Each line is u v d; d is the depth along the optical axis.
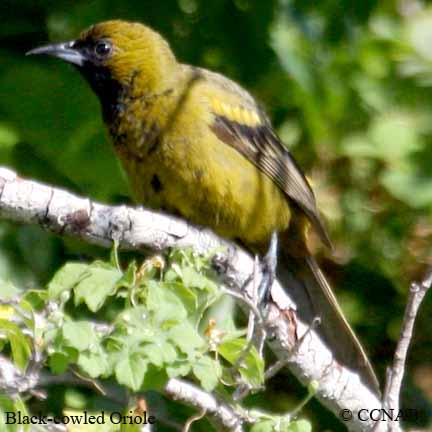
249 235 11.36
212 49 12.93
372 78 13.95
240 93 11.62
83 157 11.85
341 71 13.62
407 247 14.08
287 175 11.50
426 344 14.43
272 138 11.54
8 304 7.08
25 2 12.50
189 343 6.95
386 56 14.16
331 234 13.85
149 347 6.87
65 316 7.05
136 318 6.98
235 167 11.10
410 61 14.17
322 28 12.96
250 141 11.27
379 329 14.43
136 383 6.78
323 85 13.20
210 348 7.46
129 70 11.22
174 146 10.93
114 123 11.21
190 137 10.95
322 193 13.75
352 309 14.27
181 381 8.48
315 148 13.66
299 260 11.68
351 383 9.34
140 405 7.30
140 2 12.73
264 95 13.44
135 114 11.07
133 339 6.90
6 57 12.20
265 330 8.19
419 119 13.97
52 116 11.88
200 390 7.88
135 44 11.27
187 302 7.16
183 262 7.49
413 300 8.34
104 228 8.88
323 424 12.99
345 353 11.02
